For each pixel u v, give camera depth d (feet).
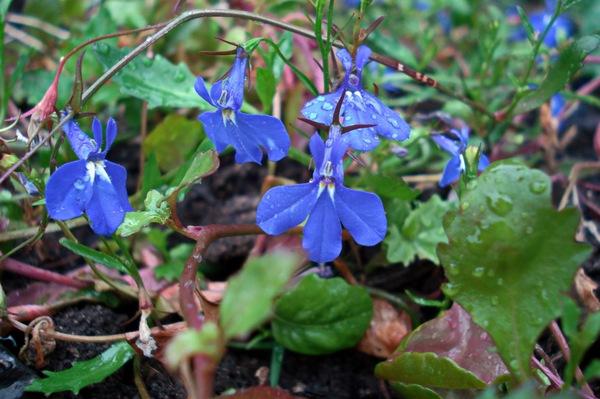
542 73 0.85
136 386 0.57
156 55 0.67
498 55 0.83
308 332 0.61
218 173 0.75
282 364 0.63
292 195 0.52
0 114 0.68
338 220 0.52
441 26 0.97
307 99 0.76
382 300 0.65
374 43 0.77
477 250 0.52
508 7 0.98
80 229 0.70
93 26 0.74
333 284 0.60
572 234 0.50
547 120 0.78
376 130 0.53
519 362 0.51
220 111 0.53
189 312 0.50
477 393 0.54
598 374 0.47
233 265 0.68
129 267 0.57
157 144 0.71
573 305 0.47
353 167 0.73
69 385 0.53
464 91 0.81
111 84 0.73
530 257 0.51
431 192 0.74
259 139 0.54
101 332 0.60
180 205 0.73
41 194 0.58
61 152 0.67
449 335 0.57
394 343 0.64
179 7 0.58
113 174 0.53
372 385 0.62
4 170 0.58
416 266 0.68
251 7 0.81
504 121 0.70
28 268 0.61
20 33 0.81
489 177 0.52
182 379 0.55
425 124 0.81
